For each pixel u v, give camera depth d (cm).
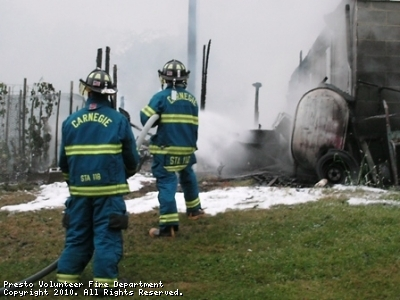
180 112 682
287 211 742
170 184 679
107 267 512
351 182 966
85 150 516
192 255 611
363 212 714
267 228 685
